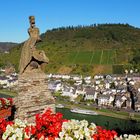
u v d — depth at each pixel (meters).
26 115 15.26
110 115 106.25
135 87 151.88
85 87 158.00
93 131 9.43
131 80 174.88
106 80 187.12
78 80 196.62
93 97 141.00
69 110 116.25
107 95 134.00
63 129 9.29
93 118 101.81
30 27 16.03
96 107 122.94
